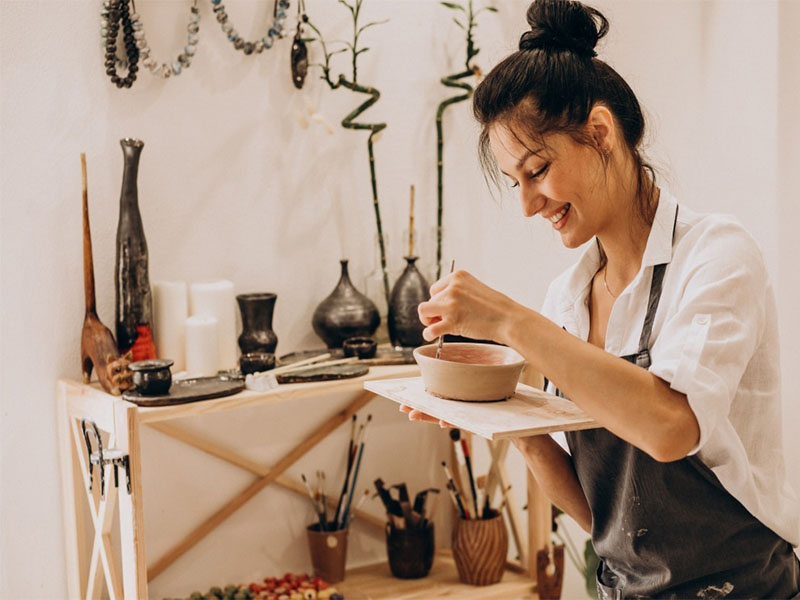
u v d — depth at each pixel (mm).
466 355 1289
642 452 1227
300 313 2283
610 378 1003
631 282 1261
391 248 2396
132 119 2043
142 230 1945
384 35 2330
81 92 1988
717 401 1006
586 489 1351
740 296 1074
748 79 2438
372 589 2242
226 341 2082
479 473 2580
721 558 1234
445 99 2434
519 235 2568
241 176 2176
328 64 2248
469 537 2256
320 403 2348
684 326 1061
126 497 1725
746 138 2453
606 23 1210
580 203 1173
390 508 2314
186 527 2193
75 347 2043
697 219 1190
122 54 2025
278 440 2299
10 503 2012
